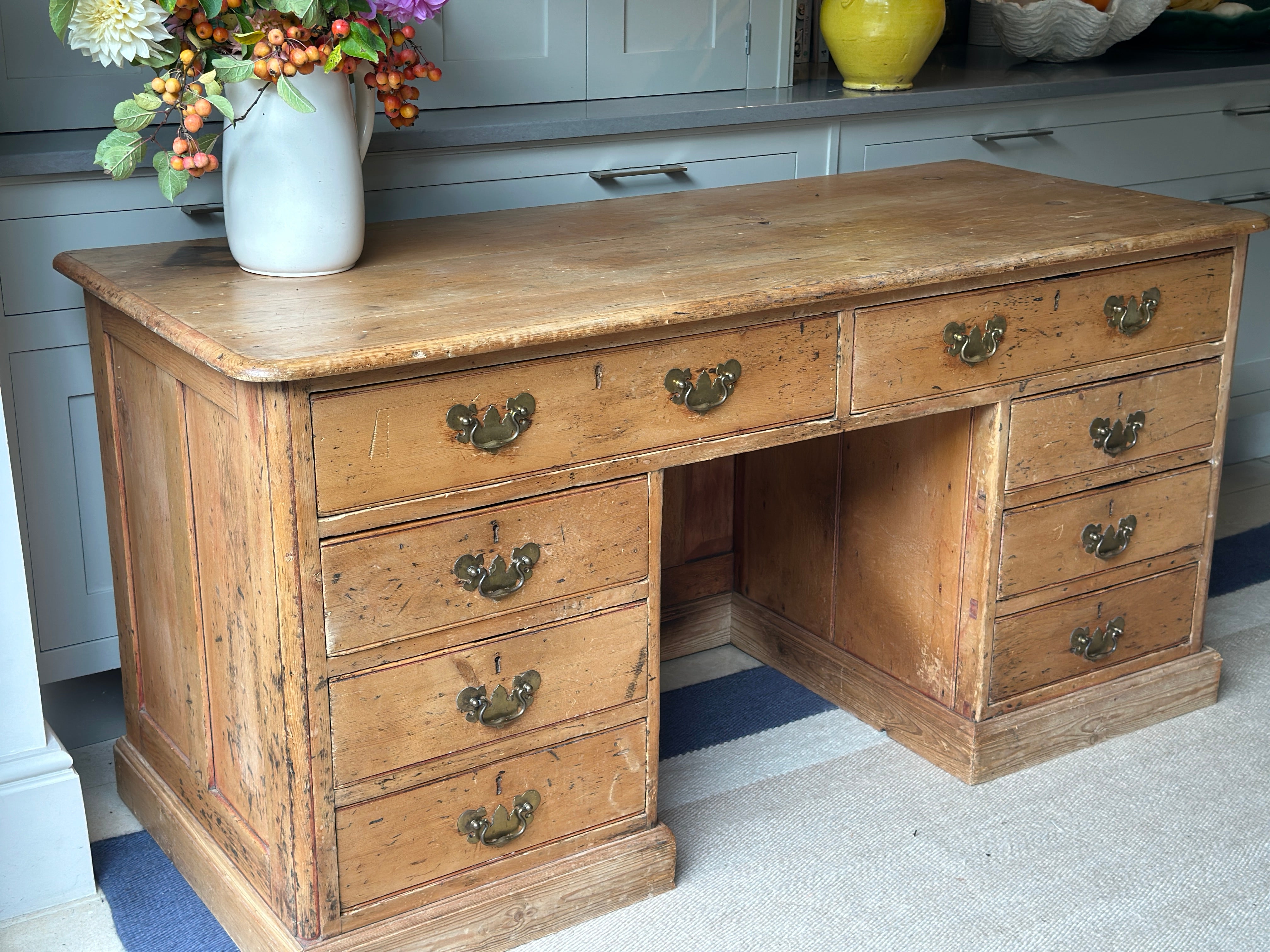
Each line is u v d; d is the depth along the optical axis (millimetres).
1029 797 1952
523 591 1505
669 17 2348
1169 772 2020
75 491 1882
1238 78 2781
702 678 2316
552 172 2107
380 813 1481
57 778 1674
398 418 1355
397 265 1661
